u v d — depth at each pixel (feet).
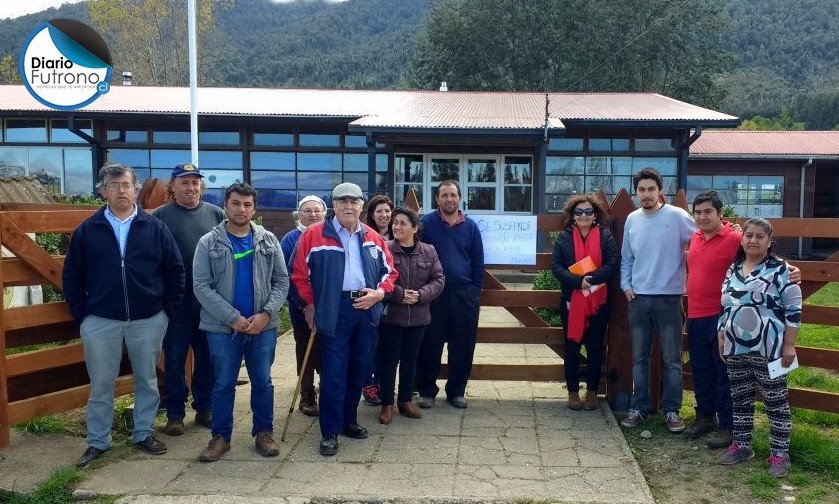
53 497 11.89
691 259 14.70
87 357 13.44
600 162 53.11
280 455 13.80
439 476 12.67
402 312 15.34
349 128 44.55
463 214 17.07
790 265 13.70
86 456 13.46
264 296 13.70
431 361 16.75
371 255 14.30
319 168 53.83
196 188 15.14
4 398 13.89
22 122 53.62
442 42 105.81
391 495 11.82
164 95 58.54
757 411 16.75
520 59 103.81
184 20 122.83
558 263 16.33
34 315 14.30
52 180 53.83
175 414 15.24
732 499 11.90
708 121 45.96
